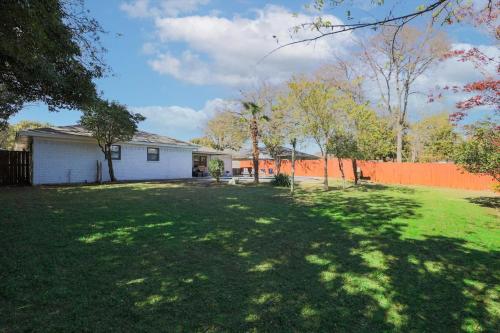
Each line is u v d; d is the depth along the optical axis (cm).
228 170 3316
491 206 1249
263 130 2083
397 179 2584
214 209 941
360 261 520
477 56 1043
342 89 2300
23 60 618
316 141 1673
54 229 634
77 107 1055
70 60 859
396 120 3033
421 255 562
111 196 1173
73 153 1866
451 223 863
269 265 487
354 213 972
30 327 295
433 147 3516
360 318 341
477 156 1134
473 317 353
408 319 343
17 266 435
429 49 2016
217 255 523
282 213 923
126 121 1758
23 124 3762
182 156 2575
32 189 1420
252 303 362
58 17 647
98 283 396
